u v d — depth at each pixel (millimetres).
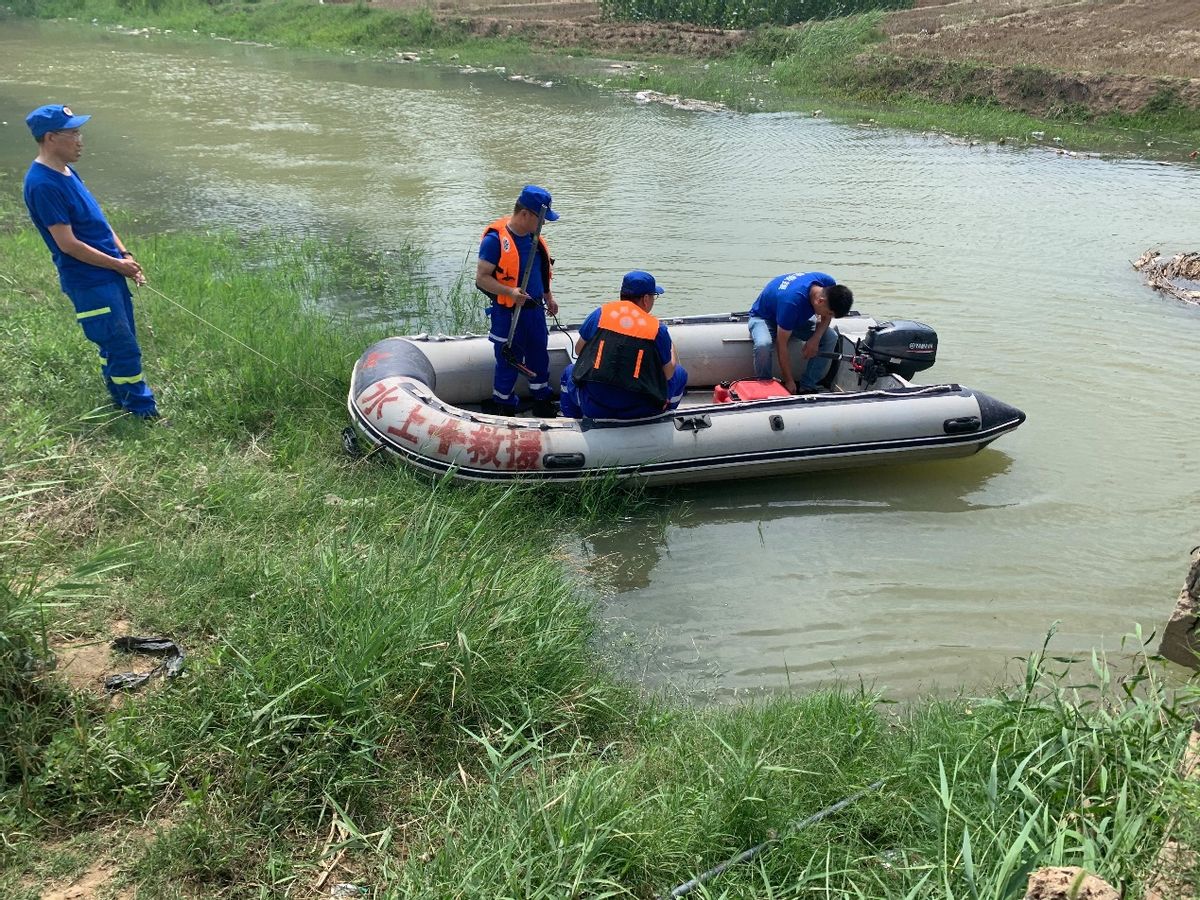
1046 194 13797
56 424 5426
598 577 5316
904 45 24375
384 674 3676
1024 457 6699
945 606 5117
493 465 5812
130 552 4285
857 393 6512
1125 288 9938
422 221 12117
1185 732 3332
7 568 3936
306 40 31281
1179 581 5355
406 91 22328
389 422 5938
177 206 12586
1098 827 2955
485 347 7039
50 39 31984
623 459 5961
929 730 3920
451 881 2977
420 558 4523
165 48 30156
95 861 2979
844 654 4727
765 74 24375
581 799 3244
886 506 6141
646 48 28219
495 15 32906
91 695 3516
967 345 8430
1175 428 7094
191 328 7473
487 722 3805
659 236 11242
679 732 3941
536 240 6516
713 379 7480
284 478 5414
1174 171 15508
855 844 3332
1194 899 2727
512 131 17844
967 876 2738
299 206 12703
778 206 12773
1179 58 21219
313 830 3240
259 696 3502
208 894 2951
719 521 5938
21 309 7379
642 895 3119
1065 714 3506
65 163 5379
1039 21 26234
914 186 14102
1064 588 5285
